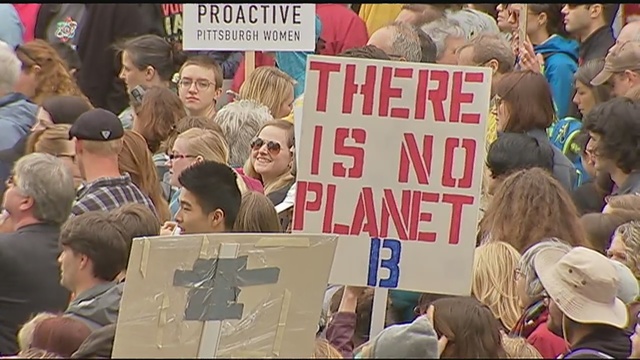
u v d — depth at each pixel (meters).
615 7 42.94
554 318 23.86
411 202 25.38
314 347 21.34
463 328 22.06
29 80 39.28
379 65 25.42
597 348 22.91
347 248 25.47
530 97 32.28
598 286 23.06
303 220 25.55
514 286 25.19
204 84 39.75
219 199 27.62
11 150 35.25
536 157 30.33
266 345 20.66
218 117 35.53
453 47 41.53
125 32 47.50
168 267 19.81
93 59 47.53
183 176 27.73
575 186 32.59
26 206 28.27
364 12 47.75
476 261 25.59
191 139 32.22
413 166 25.36
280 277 20.58
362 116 25.47
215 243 20.08
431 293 25.62
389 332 19.72
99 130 30.55
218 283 20.17
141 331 19.83
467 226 25.22
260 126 35.12
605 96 36.53
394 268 25.39
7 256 27.86
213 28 38.38
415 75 25.38
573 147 36.12
